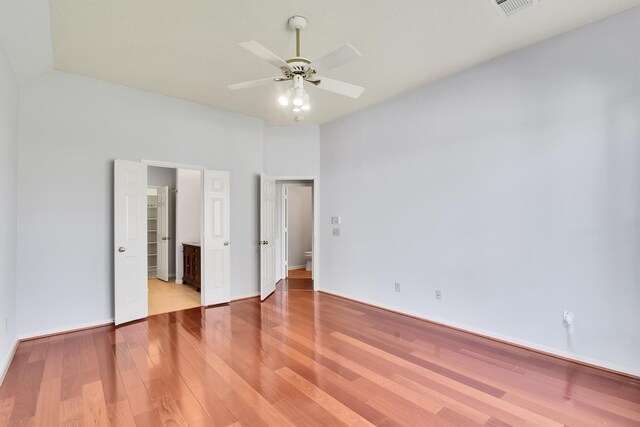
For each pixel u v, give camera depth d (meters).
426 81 3.86
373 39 2.96
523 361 2.86
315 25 2.73
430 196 3.92
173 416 2.09
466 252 3.58
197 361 2.86
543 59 3.01
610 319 2.67
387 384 2.47
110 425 2.00
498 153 3.31
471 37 2.94
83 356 2.96
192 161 4.49
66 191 3.57
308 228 7.88
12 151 3.02
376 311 4.37
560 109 2.91
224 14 2.57
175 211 6.54
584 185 2.79
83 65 3.42
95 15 2.57
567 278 2.88
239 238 4.98
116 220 3.76
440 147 3.82
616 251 2.63
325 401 2.25
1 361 2.59
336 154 5.23
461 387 2.43
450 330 3.63
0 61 2.54
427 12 2.57
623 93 2.60
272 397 2.30
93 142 3.74
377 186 4.58
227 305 4.66
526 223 3.12
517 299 3.19
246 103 4.55
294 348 3.14
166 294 5.32
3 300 2.66
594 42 2.73
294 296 5.20
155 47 3.07
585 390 2.39
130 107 3.99
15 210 3.19
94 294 3.73
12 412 2.13
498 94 3.31
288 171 5.57
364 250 4.78
